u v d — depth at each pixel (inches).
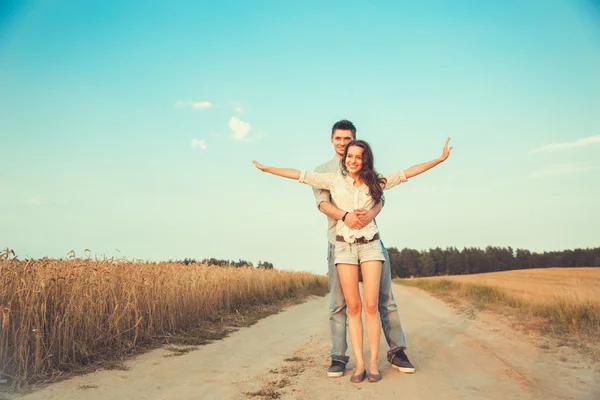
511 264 4256.9
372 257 162.4
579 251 3427.7
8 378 158.4
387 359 192.2
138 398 140.9
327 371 177.0
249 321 361.1
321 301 637.9
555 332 260.5
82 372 176.7
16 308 177.0
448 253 4493.1
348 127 181.5
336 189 167.2
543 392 140.3
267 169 172.9
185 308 312.7
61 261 238.7
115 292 244.7
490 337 256.4
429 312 427.8
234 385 156.3
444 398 135.8
